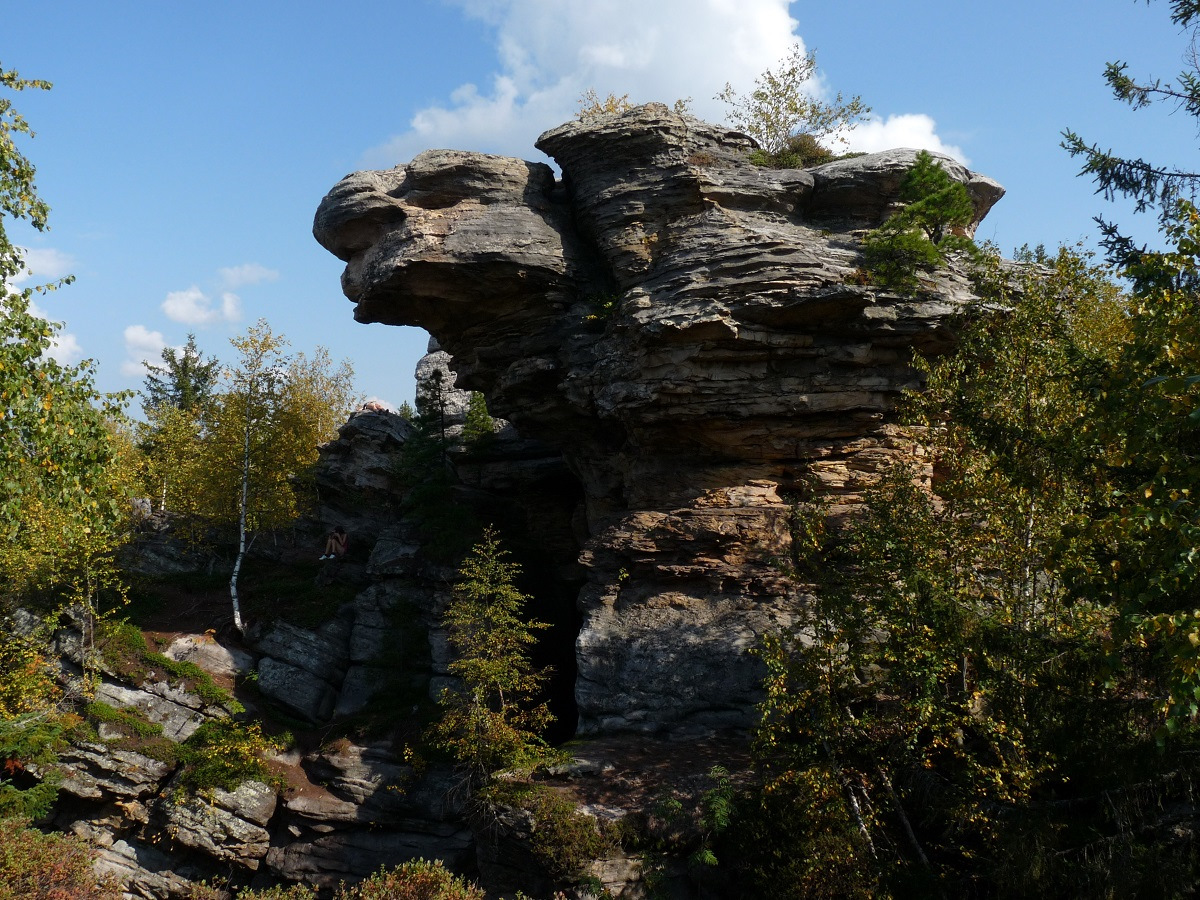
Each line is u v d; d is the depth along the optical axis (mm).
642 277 30812
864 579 20188
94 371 19297
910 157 30750
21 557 31906
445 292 33125
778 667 19234
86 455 18906
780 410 28953
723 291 28484
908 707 18078
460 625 29344
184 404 74250
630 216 31172
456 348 35812
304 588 38594
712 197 30891
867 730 19250
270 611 36906
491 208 32938
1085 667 16750
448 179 33062
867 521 21156
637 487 31734
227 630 36406
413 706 33219
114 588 36906
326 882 29109
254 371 41406
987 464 20172
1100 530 12281
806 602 26594
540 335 33219
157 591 38375
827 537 21688
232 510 40781
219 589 39062
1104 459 15938
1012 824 16547
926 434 22703
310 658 35125
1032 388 20609
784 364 29172
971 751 19391
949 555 19797
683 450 31203
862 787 18719
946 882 17203
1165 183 16516
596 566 29609
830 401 28875
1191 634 10078
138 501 46969
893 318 28047
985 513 20000
